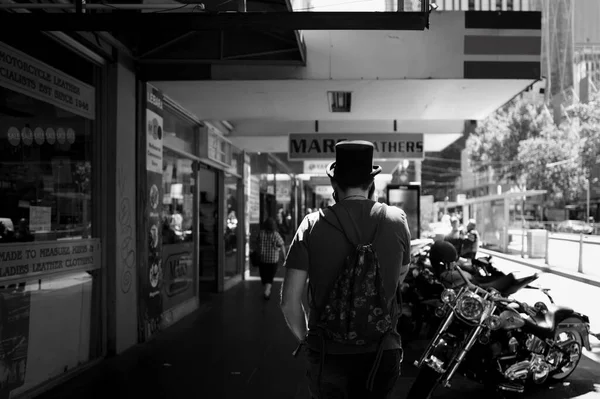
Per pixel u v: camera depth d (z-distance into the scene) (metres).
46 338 5.55
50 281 5.63
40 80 5.50
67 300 5.97
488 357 5.38
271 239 11.91
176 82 7.93
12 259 5.00
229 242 14.32
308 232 2.64
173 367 6.50
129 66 7.36
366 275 2.50
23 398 5.09
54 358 5.71
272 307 10.93
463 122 13.30
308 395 5.56
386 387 2.60
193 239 10.88
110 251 6.79
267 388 5.78
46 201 5.62
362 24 4.64
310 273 2.63
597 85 59.25
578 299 12.69
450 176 96.44
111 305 6.80
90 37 6.20
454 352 5.07
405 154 13.19
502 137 52.50
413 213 19.39
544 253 23.69
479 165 56.94
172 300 9.48
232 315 10.03
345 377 2.55
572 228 55.22
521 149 50.91
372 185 2.85
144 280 7.70
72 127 6.19
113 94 6.89
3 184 4.93
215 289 13.05
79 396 5.38
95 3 5.06
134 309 7.46
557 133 50.03
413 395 4.89
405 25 4.64
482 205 31.22
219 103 9.54
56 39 5.71
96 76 6.75
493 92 8.92
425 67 8.04
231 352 7.27
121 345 7.02
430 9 4.74
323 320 2.54
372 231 2.61
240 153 15.61
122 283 7.02
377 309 2.50
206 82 8.00
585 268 19.66
